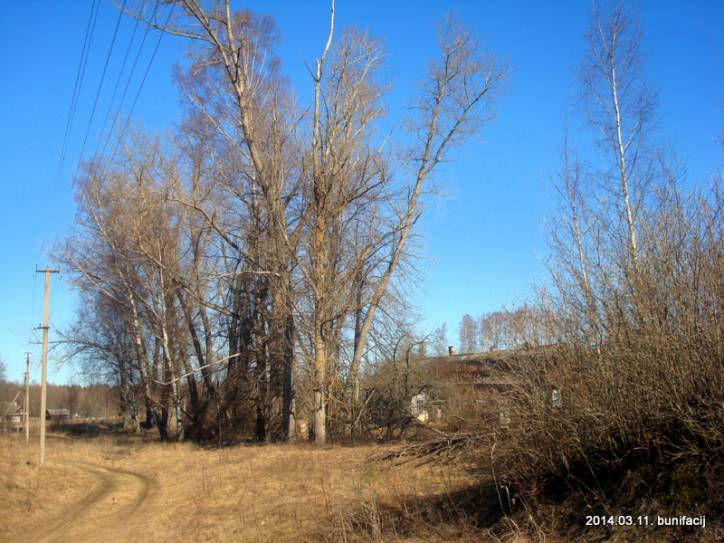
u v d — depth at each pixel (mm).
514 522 8141
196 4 23625
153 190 29438
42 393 26250
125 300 35938
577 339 8695
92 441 39125
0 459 26000
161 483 20906
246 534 11922
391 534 9586
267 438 30109
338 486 14898
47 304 27422
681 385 7410
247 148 26828
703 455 7020
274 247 25953
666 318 7848
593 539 7273
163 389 38125
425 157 28062
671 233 8195
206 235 31016
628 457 8016
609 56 15305
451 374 20328
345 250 26984
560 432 8586
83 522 15734
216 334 31766
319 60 25797
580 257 9086
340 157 25875
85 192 32625
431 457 14977
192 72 26625
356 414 26750
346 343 27453
